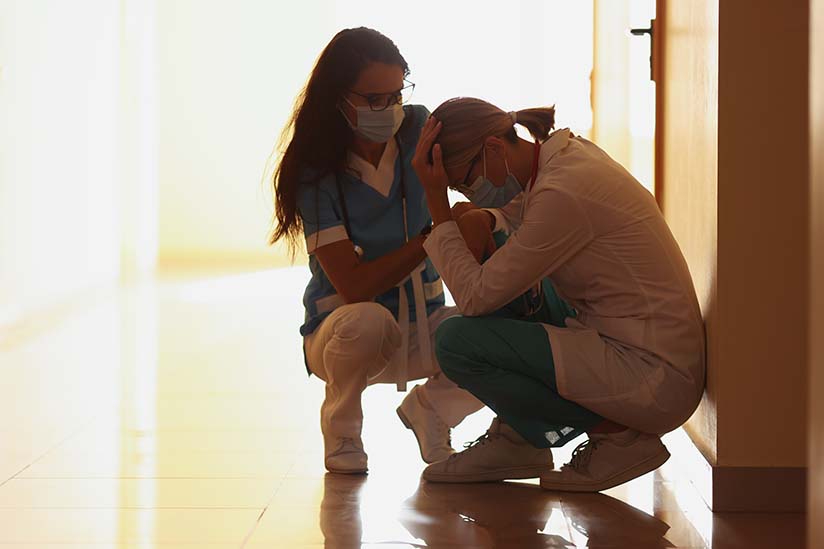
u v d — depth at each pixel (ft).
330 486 17.97
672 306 16.62
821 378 7.75
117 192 58.44
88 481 18.38
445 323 17.21
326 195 18.56
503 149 16.58
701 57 17.44
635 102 28.17
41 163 45.65
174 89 69.41
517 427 17.24
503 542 14.98
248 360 31.68
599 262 16.74
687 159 18.80
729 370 16.29
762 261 16.12
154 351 33.32
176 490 17.81
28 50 44.11
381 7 68.95
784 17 15.85
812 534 7.93
